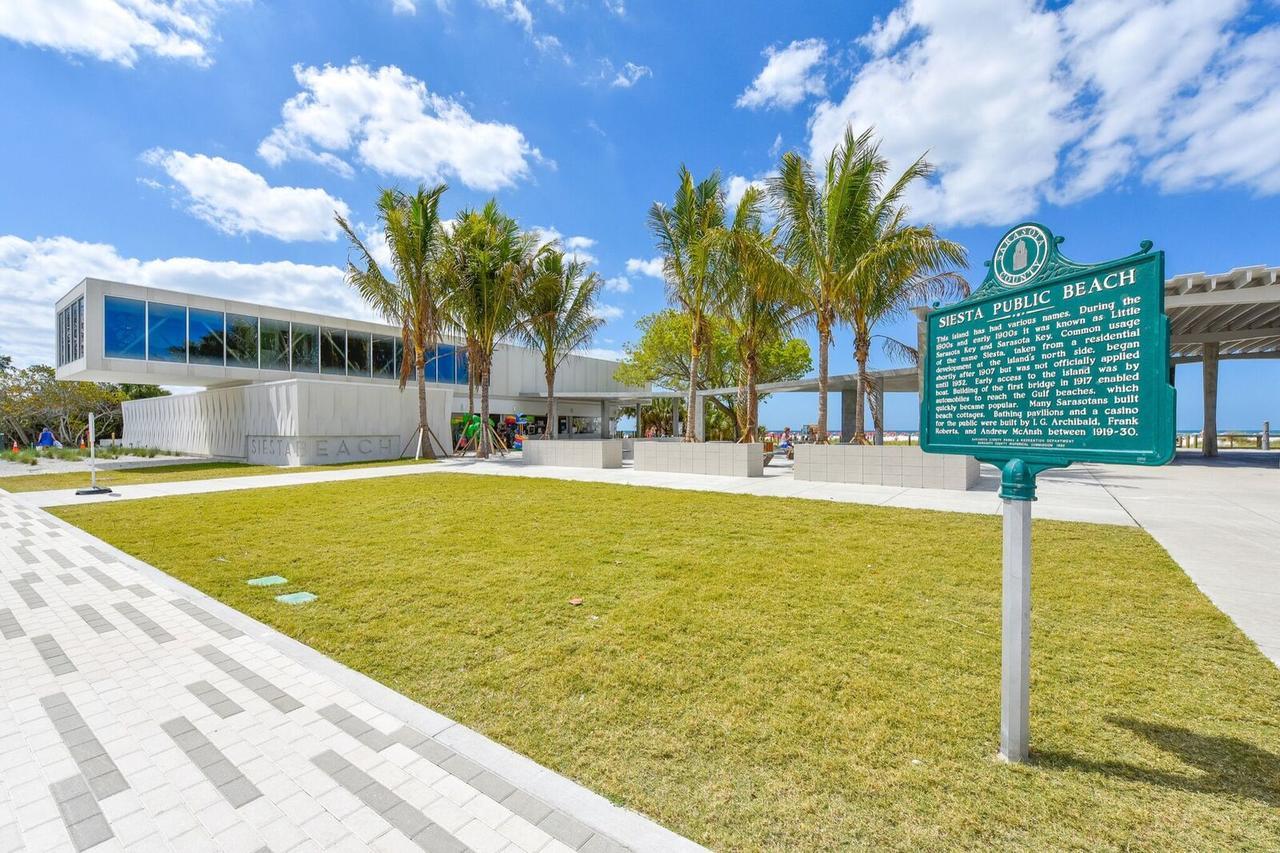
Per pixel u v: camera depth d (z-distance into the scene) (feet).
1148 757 8.42
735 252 49.19
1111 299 8.07
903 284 49.08
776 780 8.05
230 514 31.48
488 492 39.24
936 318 10.64
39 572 19.97
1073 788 7.73
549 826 7.27
